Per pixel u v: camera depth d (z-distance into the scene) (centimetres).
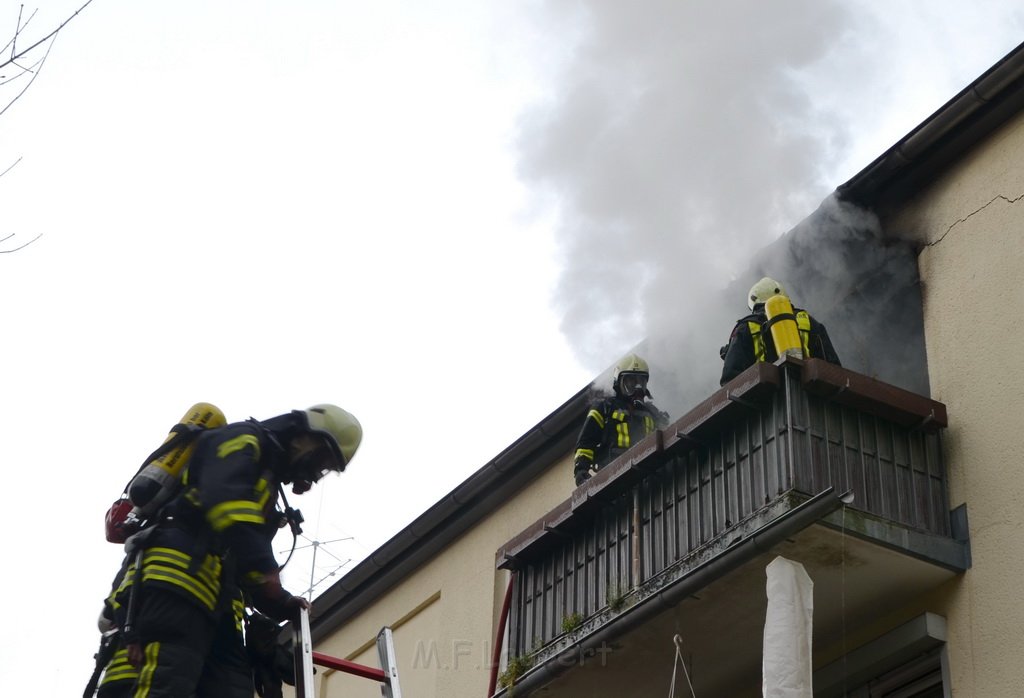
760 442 876
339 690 1553
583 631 966
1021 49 912
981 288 934
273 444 554
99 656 544
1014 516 849
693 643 934
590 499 1002
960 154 983
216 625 534
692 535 911
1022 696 800
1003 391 890
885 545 841
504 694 1018
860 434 879
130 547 538
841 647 933
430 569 1470
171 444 548
